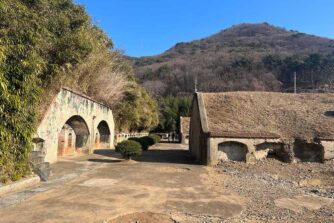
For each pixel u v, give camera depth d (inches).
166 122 2787.9
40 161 542.9
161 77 4042.8
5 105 414.3
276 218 363.3
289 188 565.9
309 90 2807.6
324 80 2952.8
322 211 404.5
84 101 916.0
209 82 3636.8
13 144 449.1
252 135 828.6
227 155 822.5
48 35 636.7
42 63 518.9
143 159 908.0
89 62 986.7
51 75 694.5
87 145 986.1
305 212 397.1
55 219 325.4
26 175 490.9
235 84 3452.3
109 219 331.3
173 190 482.0
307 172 749.3
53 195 423.8
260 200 443.8
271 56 3688.5
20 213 341.1
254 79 3405.5
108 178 567.5
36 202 385.7
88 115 955.3
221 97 1043.3
